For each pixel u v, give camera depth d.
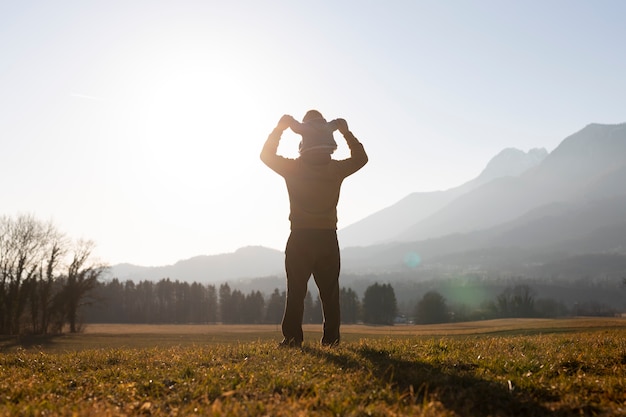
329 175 8.47
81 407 4.81
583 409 4.93
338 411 4.56
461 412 4.79
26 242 63.25
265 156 8.51
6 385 6.06
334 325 8.96
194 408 4.74
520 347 8.94
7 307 63.88
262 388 5.54
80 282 71.19
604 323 69.19
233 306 157.38
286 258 8.68
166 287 152.00
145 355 8.93
